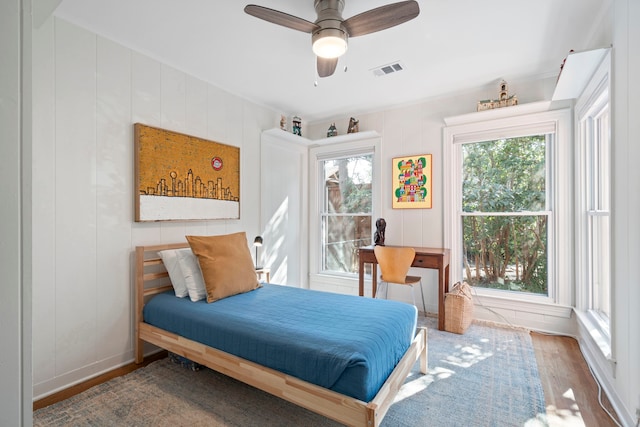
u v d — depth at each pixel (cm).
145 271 251
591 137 257
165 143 259
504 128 312
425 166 353
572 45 240
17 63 46
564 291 284
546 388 199
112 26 214
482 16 205
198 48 244
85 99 213
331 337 160
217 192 305
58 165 200
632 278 155
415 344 199
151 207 248
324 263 436
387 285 377
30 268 47
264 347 165
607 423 167
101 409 178
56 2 105
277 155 388
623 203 166
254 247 354
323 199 438
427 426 164
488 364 230
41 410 177
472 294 328
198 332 196
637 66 151
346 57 259
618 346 173
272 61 264
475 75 293
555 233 290
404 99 352
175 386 202
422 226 355
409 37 229
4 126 44
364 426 131
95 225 219
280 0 190
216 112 309
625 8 163
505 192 320
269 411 176
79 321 211
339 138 393
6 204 45
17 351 46
